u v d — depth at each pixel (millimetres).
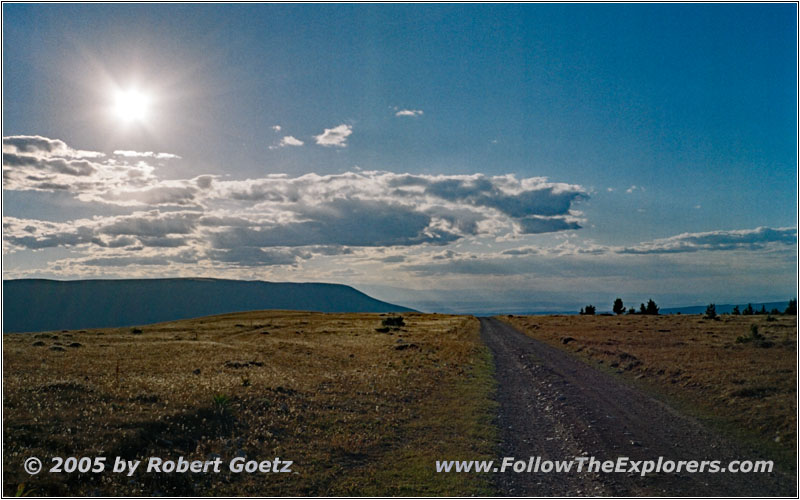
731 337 46438
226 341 50750
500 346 49125
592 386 25625
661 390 23953
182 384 20609
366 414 18844
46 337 51312
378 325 84875
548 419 18953
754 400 19328
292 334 64250
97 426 13727
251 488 11820
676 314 110188
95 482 11195
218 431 15109
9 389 16578
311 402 19719
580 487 12016
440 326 85750
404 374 28266
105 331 64688
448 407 20922
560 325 80500
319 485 12148
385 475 12891
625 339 48844
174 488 11531
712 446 15016
